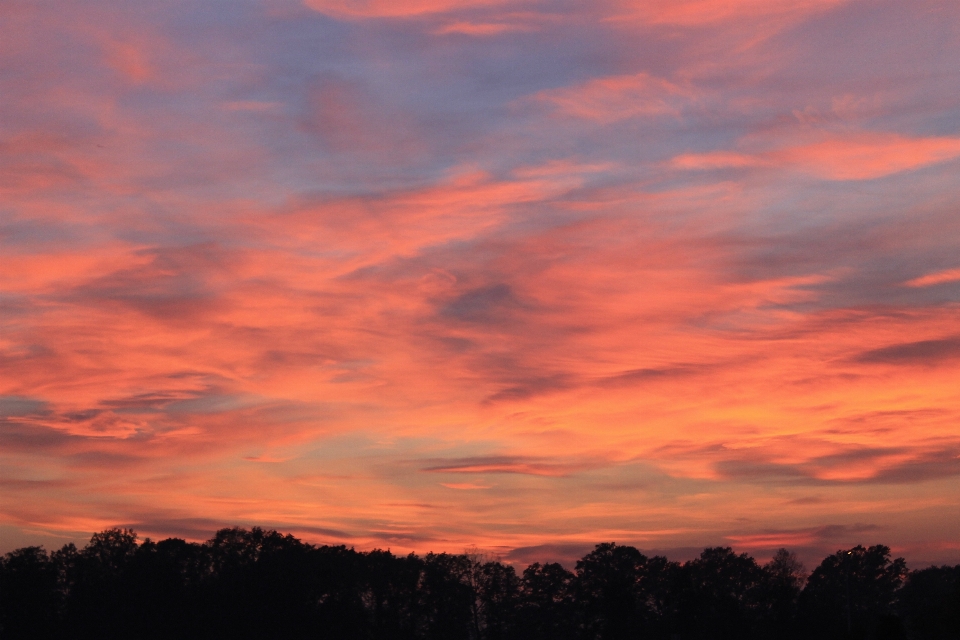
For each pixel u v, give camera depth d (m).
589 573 195.62
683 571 182.88
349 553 186.88
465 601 189.38
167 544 176.75
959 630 108.88
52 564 167.25
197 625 163.38
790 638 163.75
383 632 178.88
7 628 157.88
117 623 160.88
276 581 168.75
